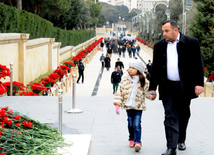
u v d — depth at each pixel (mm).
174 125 5031
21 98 10203
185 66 5020
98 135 6539
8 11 18641
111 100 9930
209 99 9992
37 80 18656
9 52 14922
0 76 11359
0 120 5164
